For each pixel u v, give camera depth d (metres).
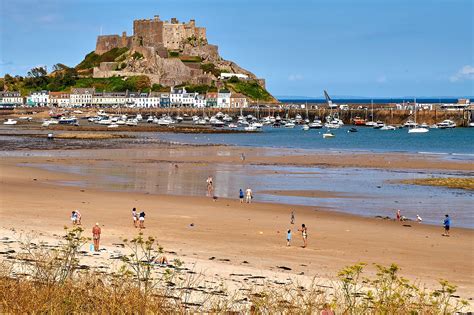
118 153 105.31
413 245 39.72
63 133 157.25
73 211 43.88
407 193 64.25
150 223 44.41
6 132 160.62
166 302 18.36
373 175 80.12
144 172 79.06
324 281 27.11
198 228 43.09
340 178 76.38
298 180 73.81
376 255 36.22
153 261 27.64
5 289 17.39
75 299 16.94
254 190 64.69
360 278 29.03
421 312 18.41
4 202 50.69
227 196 60.38
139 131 172.75
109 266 25.94
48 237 34.44
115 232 40.00
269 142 145.00
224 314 18.12
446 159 104.06
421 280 29.98
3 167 80.12
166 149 115.56
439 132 193.12
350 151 120.31
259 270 29.27
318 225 45.97
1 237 32.97
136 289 18.44
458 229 45.91
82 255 28.44
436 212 53.25
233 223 45.66
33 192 57.66
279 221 47.25
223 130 182.75
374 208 54.78
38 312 16.09
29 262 23.45
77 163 88.06
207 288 23.23
